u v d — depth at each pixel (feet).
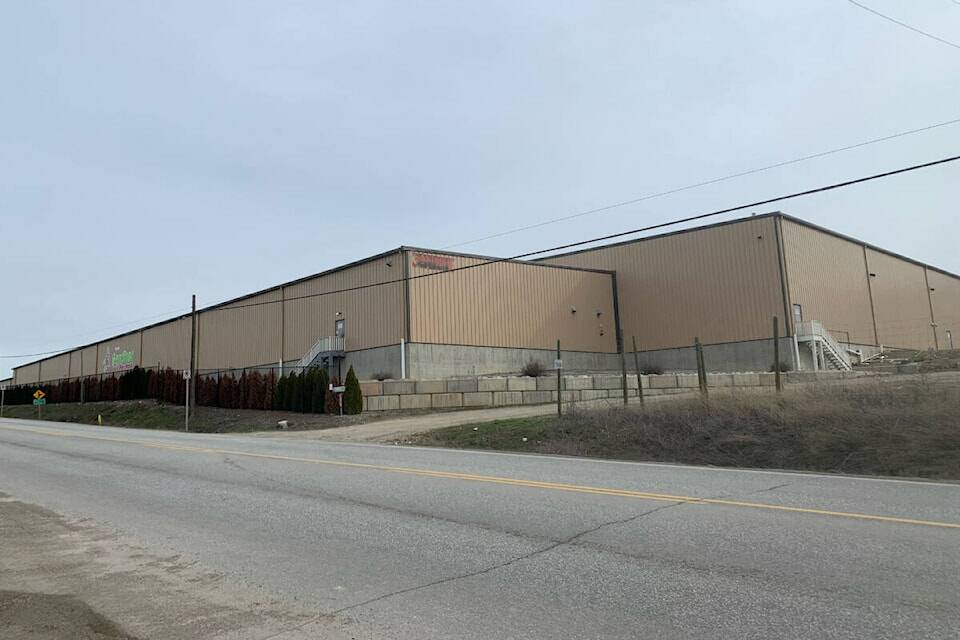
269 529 25.57
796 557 19.42
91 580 19.49
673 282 159.43
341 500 30.53
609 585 17.61
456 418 84.43
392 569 19.88
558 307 156.46
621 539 22.02
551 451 54.44
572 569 19.08
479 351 139.85
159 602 17.43
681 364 156.35
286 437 74.49
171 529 26.16
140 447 58.59
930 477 36.76
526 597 16.98
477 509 27.48
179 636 15.03
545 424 63.10
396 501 29.78
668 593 16.81
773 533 22.21
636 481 33.96
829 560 19.02
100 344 267.59
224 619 16.07
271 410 120.37
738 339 147.64
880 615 14.87
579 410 65.57
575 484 32.96
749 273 147.54
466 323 139.13
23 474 43.45
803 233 152.05
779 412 50.65
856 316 167.12
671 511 25.95
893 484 32.68
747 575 17.95
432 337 133.28
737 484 32.76
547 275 155.63
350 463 43.42
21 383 359.05
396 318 132.36
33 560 21.79
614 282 169.78
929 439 41.63
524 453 51.39
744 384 102.73
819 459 42.93
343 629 15.23
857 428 45.27
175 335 213.66
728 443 48.26
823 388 54.44
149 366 228.22
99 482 38.88
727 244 151.33
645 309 163.73
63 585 19.06
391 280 134.41
